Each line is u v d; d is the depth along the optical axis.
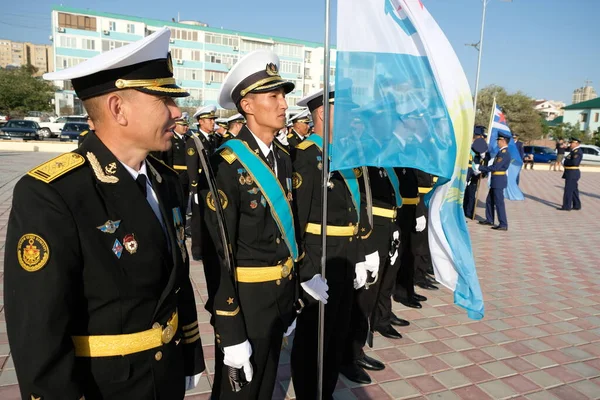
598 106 51.72
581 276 5.68
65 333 1.16
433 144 2.37
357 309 3.11
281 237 2.13
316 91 2.64
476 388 3.05
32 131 24.44
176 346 1.47
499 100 37.47
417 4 2.37
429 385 3.06
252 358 2.07
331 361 2.70
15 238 1.12
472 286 2.42
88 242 1.21
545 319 4.27
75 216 1.19
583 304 4.70
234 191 2.00
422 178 4.26
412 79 2.33
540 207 12.08
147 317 1.35
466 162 2.43
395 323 4.00
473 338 3.80
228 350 1.88
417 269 4.90
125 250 1.28
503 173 8.51
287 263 2.15
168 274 1.42
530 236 8.09
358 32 2.21
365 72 2.24
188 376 1.69
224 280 1.89
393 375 3.17
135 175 1.40
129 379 1.31
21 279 1.11
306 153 2.61
